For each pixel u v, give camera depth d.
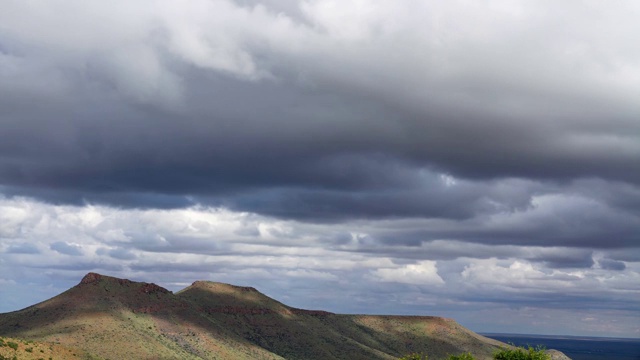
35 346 123.88
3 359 109.50
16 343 120.38
